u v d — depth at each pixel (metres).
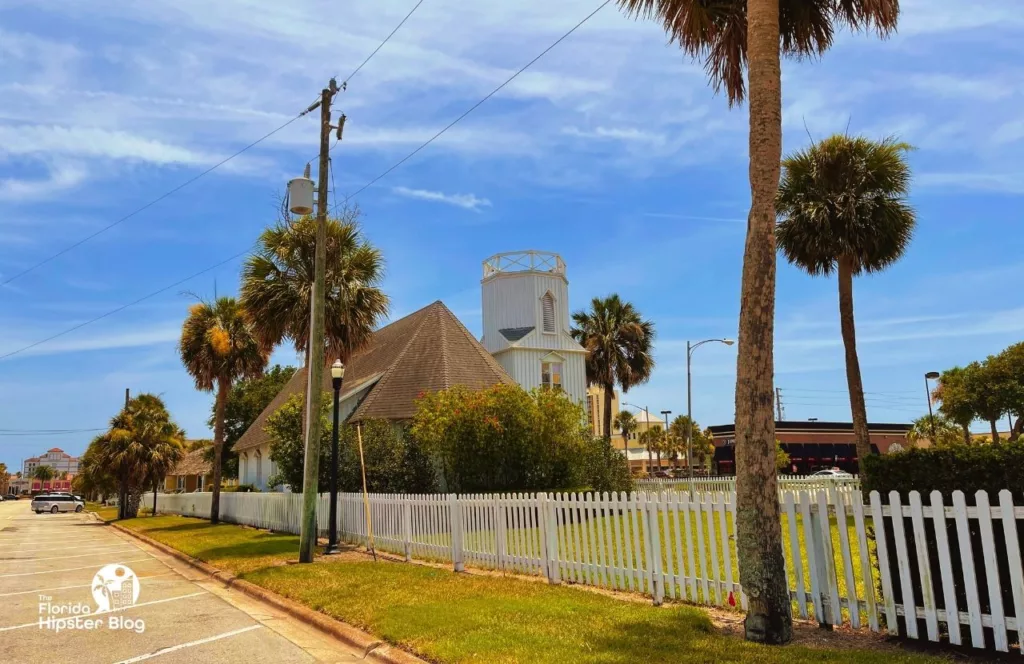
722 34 8.39
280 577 11.39
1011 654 5.53
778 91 7.02
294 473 21.64
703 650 5.94
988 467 5.81
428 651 6.39
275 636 7.94
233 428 56.12
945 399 37.59
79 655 7.07
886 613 6.21
